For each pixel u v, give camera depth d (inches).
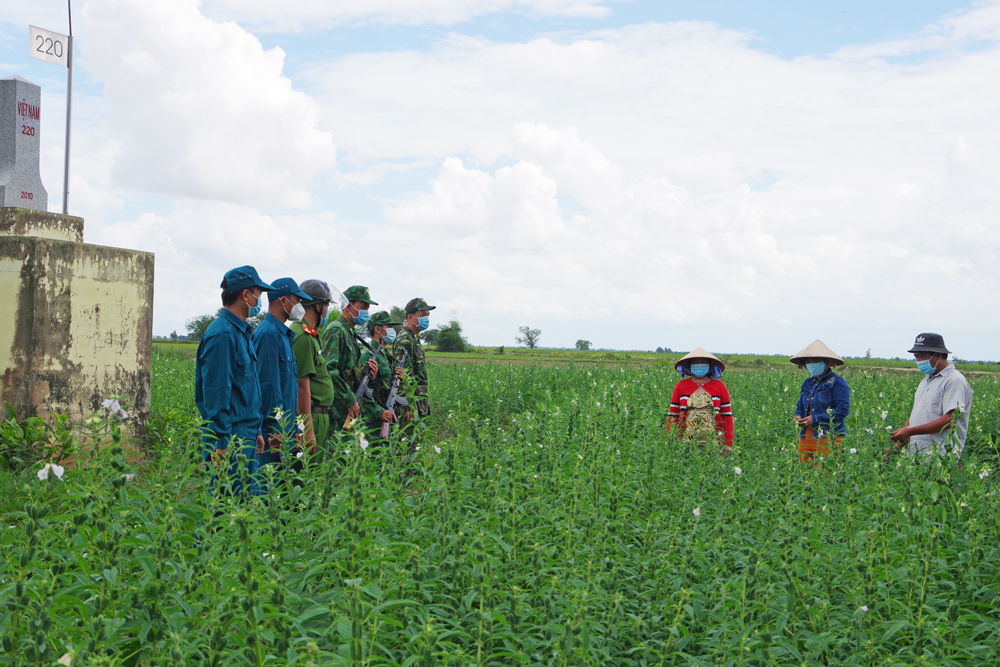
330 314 521.7
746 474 276.5
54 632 128.5
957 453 271.9
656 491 236.7
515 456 240.4
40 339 366.6
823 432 337.7
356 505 152.3
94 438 157.2
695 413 336.8
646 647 142.7
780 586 170.4
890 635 148.0
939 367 320.8
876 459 253.0
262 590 132.4
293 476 208.8
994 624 155.3
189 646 120.4
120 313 408.8
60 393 375.6
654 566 184.5
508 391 685.9
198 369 223.1
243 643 127.5
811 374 366.3
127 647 130.4
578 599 138.8
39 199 472.1
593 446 261.0
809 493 226.7
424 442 253.0
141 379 422.3
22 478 304.2
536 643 140.2
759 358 3203.7
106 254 400.2
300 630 128.6
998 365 2508.6
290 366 258.4
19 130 458.6
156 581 129.9
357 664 112.5
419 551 155.2
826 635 150.1
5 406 361.4
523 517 184.4
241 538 126.4
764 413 490.6
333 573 155.2
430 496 193.0
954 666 143.3
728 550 182.9
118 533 136.6
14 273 363.6
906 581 165.5
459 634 130.2
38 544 134.0
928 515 208.8
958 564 188.1
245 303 228.7
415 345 389.1
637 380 735.1
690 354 351.6
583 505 207.6
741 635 140.5
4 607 130.1
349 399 305.7
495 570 160.9
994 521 189.0
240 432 226.1
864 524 199.0
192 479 201.0
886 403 499.2
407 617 139.5
